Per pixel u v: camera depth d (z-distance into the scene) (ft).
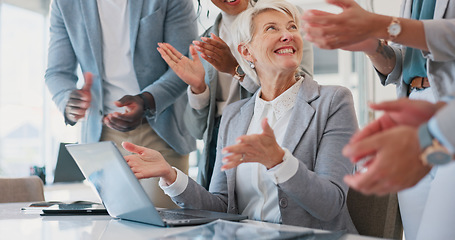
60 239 3.26
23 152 16.62
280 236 2.91
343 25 3.15
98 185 4.16
